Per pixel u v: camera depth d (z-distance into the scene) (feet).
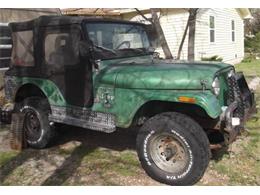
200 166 13.19
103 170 15.47
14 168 15.98
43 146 18.17
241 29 72.38
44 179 14.74
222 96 14.48
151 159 14.17
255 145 17.66
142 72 14.38
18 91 18.72
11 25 18.26
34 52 17.44
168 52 29.96
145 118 15.12
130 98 14.44
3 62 29.55
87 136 20.26
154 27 30.50
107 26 16.57
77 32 15.67
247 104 16.15
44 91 17.43
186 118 13.46
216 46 56.39
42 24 16.87
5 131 21.86
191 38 31.96
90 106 15.72
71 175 15.06
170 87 13.66
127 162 16.29
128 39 17.49
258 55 82.12
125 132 20.81
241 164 15.53
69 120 16.46
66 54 16.17
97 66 15.38
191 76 13.53
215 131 14.78
